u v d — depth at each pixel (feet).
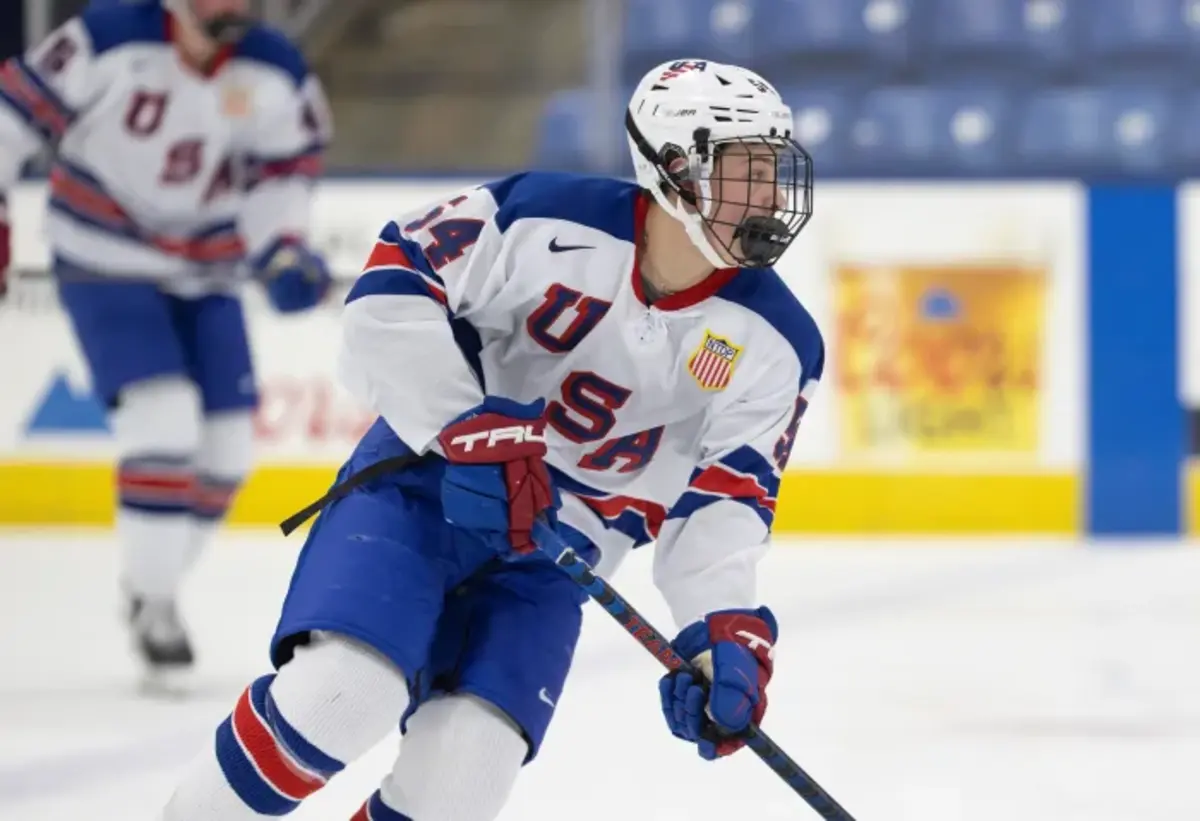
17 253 58.75
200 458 41.24
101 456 61.26
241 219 42.37
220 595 50.49
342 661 18.60
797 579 53.21
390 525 19.75
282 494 60.75
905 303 60.23
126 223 40.01
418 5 64.59
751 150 19.38
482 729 19.40
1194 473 60.34
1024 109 67.26
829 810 19.89
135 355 39.09
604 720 36.01
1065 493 60.44
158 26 39.70
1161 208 60.08
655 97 19.75
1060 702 37.88
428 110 64.85
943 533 60.64
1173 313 60.13
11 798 30.07
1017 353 60.23
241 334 41.52
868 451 60.54
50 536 60.44
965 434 60.44
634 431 20.89
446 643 20.47
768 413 20.84
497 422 19.48
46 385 61.16
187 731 35.40
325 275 42.65
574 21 64.75
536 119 64.80
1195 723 36.04
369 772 31.94
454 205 20.17
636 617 19.90
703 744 20.11
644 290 20.12
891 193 60.18
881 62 68.44
